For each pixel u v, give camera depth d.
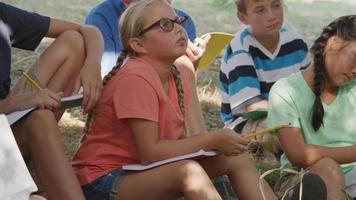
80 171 6.36
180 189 5.89
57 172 5.74
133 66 6.37
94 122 6.49
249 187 6.20
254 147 8.33
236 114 8.65
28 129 5.85
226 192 6.67
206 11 16.72
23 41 7.00
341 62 6.85
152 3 6.49
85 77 6.53
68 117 9.98
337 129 7.22
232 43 8.92
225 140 6.09
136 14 6.48
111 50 8.77
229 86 8.82
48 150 5.78
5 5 6.91
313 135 7.18
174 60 6.52
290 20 16.22
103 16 8.86
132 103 6.17
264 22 8.66
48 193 5.81
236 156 6.31
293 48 9.00
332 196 6.49
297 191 6.00
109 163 6.32
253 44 8.87
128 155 6.33
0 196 5.22
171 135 6.47
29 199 5.38
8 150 5.34
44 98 6.00
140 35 6.46
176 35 6.43
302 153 6.90
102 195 6.20
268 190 6.28
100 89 6.52
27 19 6.98
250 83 8.66
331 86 7.21
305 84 7.18
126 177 6.12
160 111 6.34
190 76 7.25
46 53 6.79
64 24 7.18
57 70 6.78
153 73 6.35
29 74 6.78
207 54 8.23
